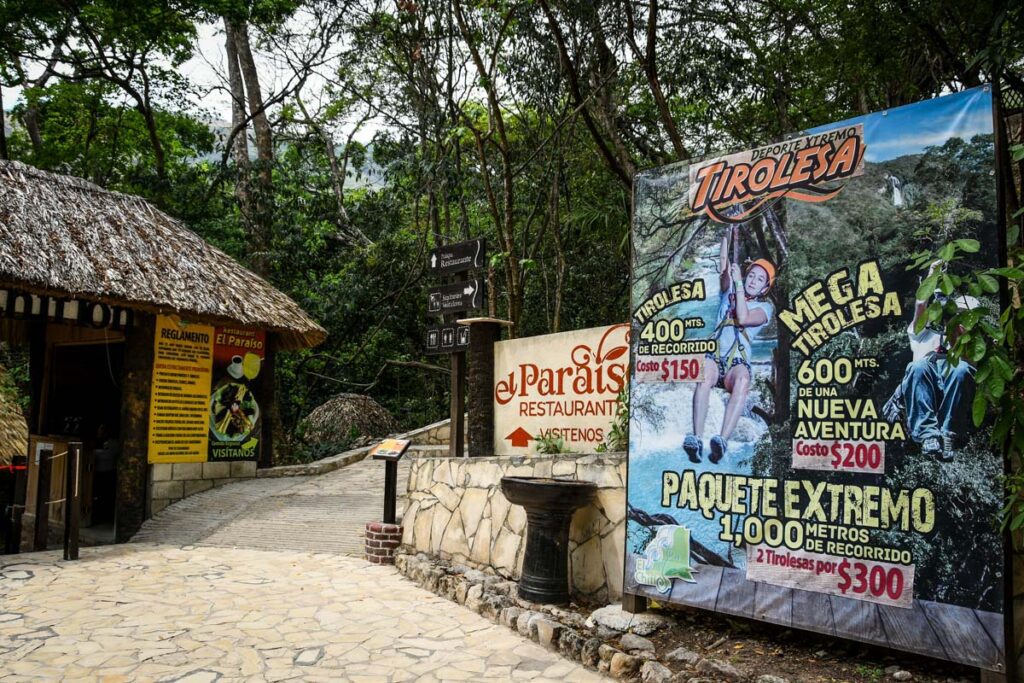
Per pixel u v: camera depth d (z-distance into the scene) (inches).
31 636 198.8
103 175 720.3
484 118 574.9
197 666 176.2
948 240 147.0
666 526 185.3
